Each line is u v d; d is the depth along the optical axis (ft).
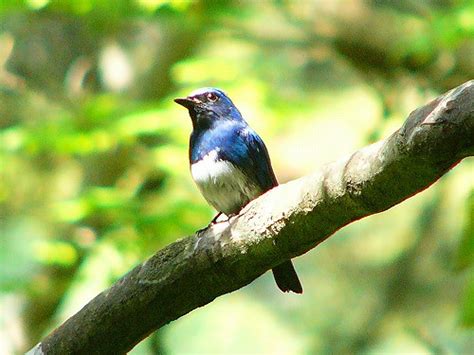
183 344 55.98
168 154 37.01
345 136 55.42
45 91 48.32
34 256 37.19
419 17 43.21
